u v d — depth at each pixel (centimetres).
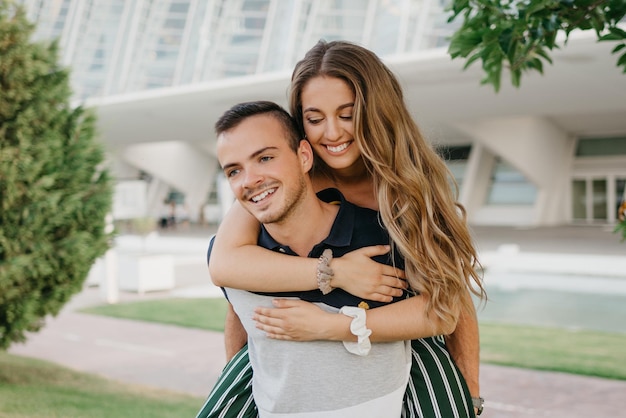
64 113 595
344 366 161
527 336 840
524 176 3294
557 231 2673
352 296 164
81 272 618
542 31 262
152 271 1386
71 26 3116
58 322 1016
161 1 2936
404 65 1934
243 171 159
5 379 643
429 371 179
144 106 2670
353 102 165
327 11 2408
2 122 557
